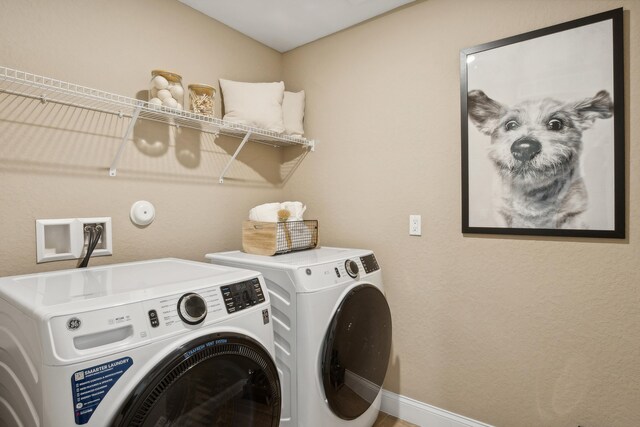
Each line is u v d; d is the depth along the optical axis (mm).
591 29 1416
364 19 2076
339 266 1580
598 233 1414
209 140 1991
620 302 1391
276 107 2066
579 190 1451
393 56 1974
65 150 1433
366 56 2078
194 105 1714
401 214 1952
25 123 1328
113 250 1583
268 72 2383
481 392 1720
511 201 1606
